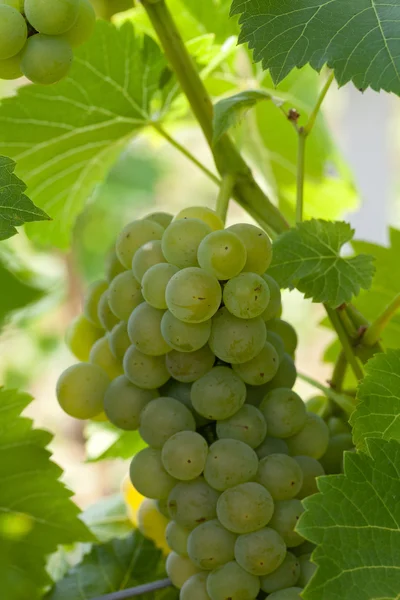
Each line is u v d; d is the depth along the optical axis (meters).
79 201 0.62
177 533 0.48
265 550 0.46
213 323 0.47
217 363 0.48
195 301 0.45
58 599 0.53
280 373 0.49
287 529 0.47
